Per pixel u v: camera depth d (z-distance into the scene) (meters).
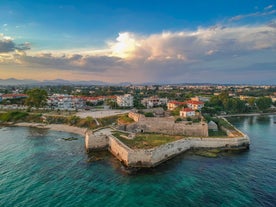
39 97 140.12
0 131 100.62
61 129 103.56
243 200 38.56
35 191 42.16
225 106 164.62
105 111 136.62
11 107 154.12
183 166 54.25
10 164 56.12
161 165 54.91
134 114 97.25
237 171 50.97
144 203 37.91
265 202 37.91
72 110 143.75
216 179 46.88
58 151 67.75
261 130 102.38
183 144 65.31
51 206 37.09
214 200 38.69
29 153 65.50
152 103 167.75
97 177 48.19
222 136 74.81
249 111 174.12
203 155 61.97
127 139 65.69
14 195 40.69
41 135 91.38
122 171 51.34
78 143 77.88
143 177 48.19
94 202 38.31
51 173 50.34
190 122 84.38
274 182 45.31
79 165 55.41
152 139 66.00
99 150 68.31
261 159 59.09
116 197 39.91
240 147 68.62
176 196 40.12
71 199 39.25
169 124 83.06
